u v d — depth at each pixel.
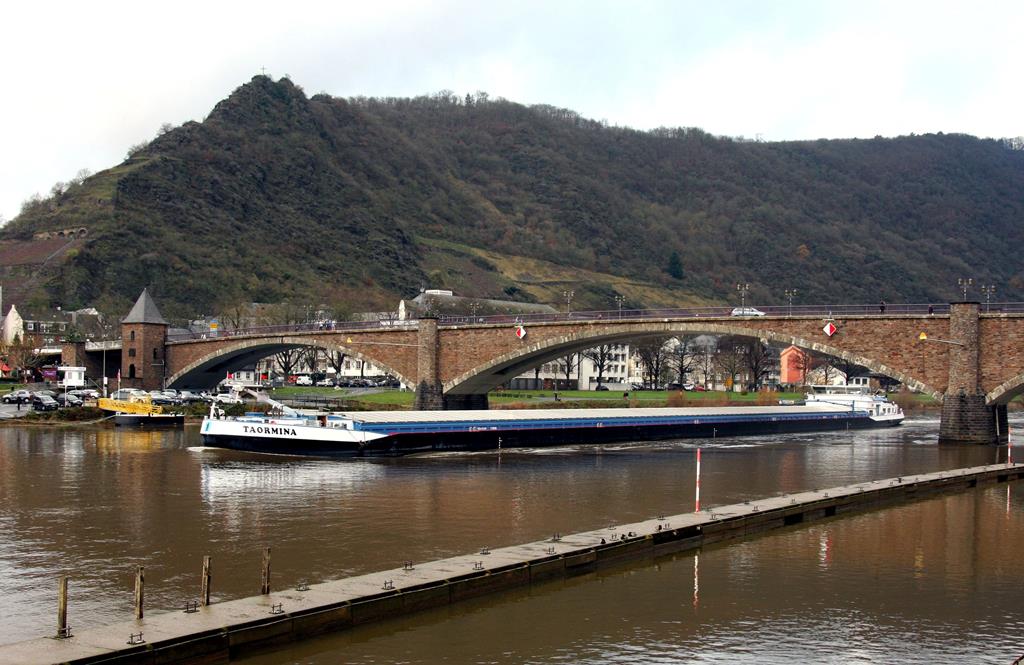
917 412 197.38
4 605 35.72
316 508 57.59
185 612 30.55
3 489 64.38
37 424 119.31
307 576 40.41
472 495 63.53
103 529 50.62
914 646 32.78
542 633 32.97
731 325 112.00
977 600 38.31
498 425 100.12
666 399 177.25
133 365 160.38
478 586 36.28
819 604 37.38
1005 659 31.64
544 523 52.94
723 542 48.09
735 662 30.97
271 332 154.62
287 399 152.88
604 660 30.80
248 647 29.48
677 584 39.62
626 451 99.12
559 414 113.94
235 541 47.62
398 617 33.56
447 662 30.03
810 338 108.38
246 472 75.06
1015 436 122.56
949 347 101.94
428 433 92.88
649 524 46.59
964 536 50.72
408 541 47.69
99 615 34.41
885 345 104.94
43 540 47.75
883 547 47.59
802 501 55.19
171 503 59.19
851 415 146.50
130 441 99.19
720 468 82.25
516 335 124.50
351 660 29.84
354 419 93.06
